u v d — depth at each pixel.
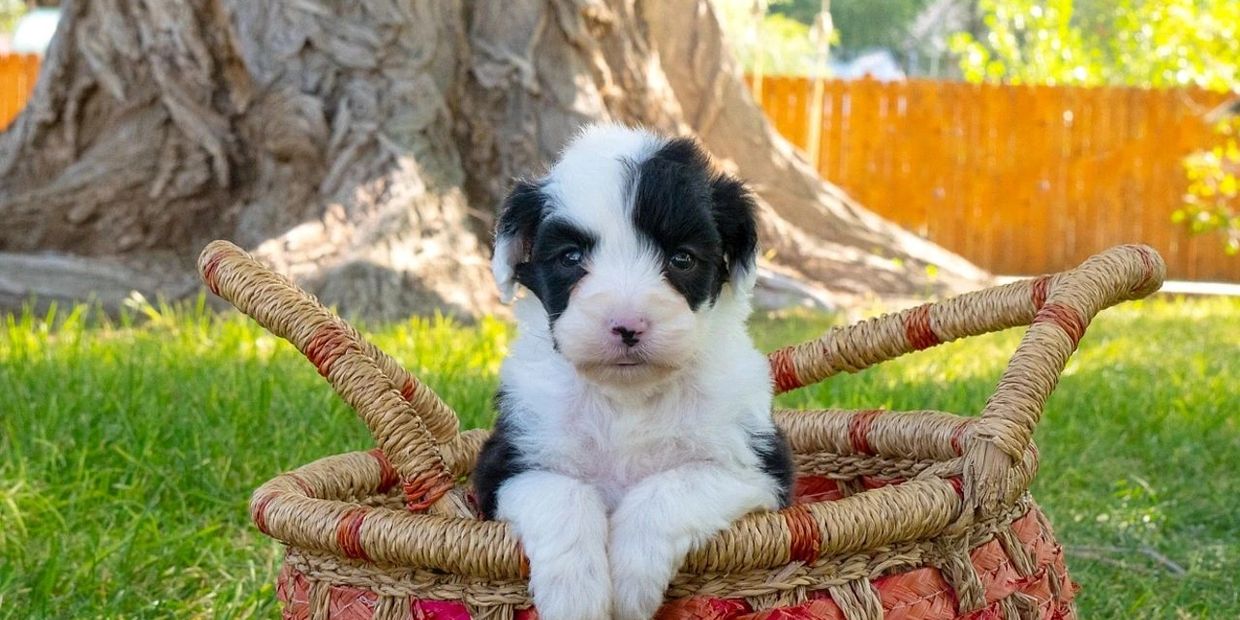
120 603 1.18
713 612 0.85
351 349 0.94
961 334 1.11
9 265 2.60
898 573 0.89
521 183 1.03
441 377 1.81
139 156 2.74
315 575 0.90
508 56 2.83
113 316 2.55
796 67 7.90
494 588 0.86
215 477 1.45
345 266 2.46
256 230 2.70
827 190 3.43
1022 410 0.92
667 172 0.96
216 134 2.73
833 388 1.88
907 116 5.00
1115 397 1.99
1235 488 1.61
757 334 2.43
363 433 1.59
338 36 2.67
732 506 0.89
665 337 0.91
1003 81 5.84
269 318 0.94
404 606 0.87
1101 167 4.96
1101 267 0.99
